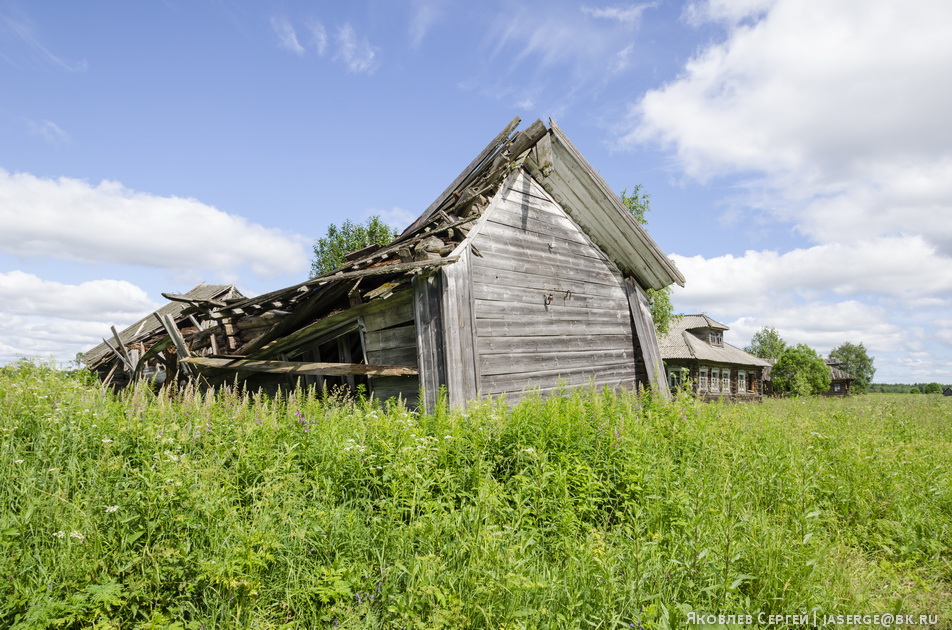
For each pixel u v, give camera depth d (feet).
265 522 11.90
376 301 27.37
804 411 34.96
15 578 9.87
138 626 9.56
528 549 12.76
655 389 33.96
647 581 11.19
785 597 11.10
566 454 16.48
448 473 14.74
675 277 40.01
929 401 67.10
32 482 13.00
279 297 27.55
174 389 30.89
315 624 10.19
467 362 25.99
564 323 34.12
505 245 30.99
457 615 9.46
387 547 12.25
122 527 11.34
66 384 22.38
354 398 29.53
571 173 35.27
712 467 18.57
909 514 16.02
